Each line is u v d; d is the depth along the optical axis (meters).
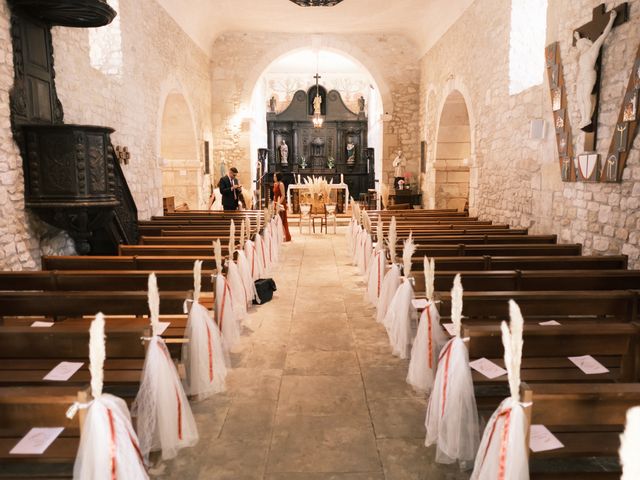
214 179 14.41
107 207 5.51
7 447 2.12
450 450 2.56
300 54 17.95
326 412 3.23
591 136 5.35
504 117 8.00
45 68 5.45
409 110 14.43
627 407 1.82
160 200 9.61
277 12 12.34
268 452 2.78
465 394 2.55
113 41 7.51
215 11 12.24
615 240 5.06
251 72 14.14
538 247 5.52
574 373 2.86
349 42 14.18
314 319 5.25
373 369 3.92
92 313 3.27
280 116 20.88
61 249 5.89
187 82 11.48
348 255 8.96
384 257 5.51
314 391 3.54
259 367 3.97
